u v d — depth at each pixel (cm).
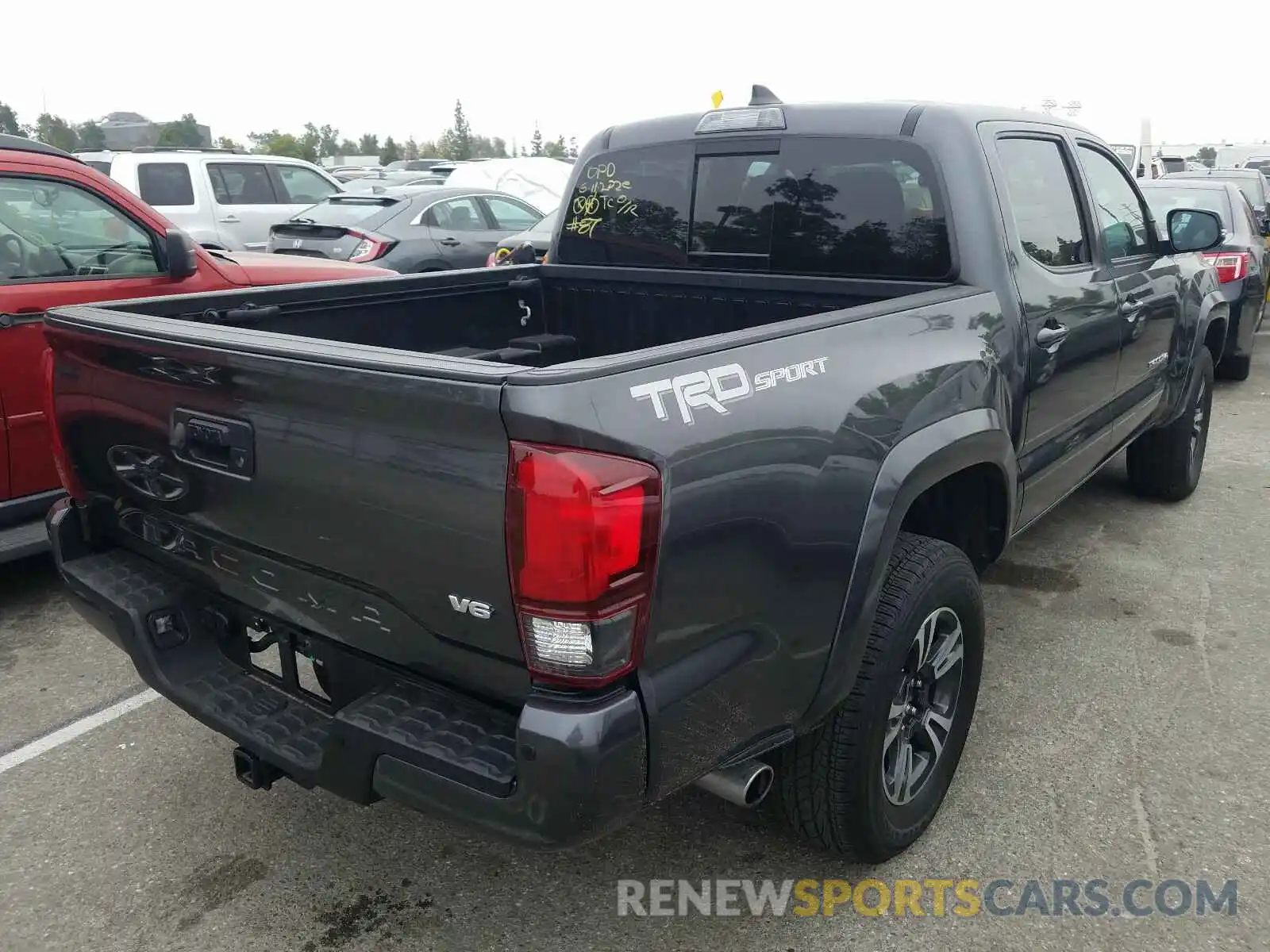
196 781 324
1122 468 639
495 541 183
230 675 262
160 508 255
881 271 329
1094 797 307
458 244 1071
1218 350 565
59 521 285
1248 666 385
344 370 194
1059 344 338
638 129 385
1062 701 362
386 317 357
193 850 290
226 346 214
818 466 223
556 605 180
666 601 191
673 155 372
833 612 231
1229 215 845
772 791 266
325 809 309
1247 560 488
